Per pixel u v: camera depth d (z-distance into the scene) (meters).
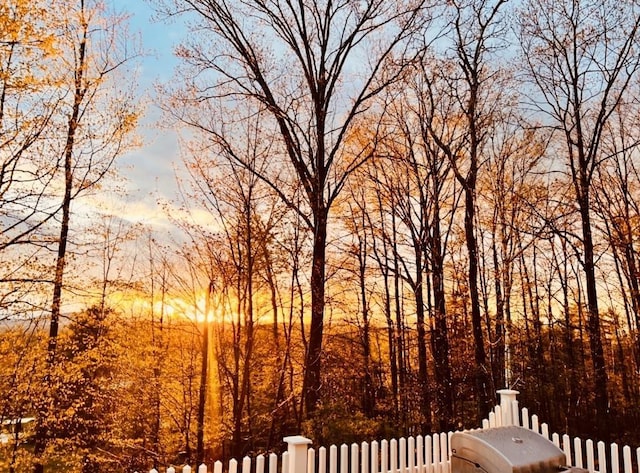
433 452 7.04
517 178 18.72
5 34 10.16
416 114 17.64
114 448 15.26
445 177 17.53
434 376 16.33
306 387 13.38
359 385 16.50
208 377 15.84
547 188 17.88
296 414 14.75
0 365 11.10
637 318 16.84
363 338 18.30
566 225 17.23
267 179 15.35
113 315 13.73
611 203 18.41
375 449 6.23
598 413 14.80
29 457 11.32
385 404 15.88
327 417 10.73
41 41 10.88
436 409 14.80
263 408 15.49
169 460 15.16
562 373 16.53
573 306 18.88
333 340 17.38
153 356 14.89
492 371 14.88
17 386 11.14
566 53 16.53
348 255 18.31
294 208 14.80
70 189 12.69
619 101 16.47
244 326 15.48
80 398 12.65
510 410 7.76
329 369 15.49
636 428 15.34
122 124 13.96
